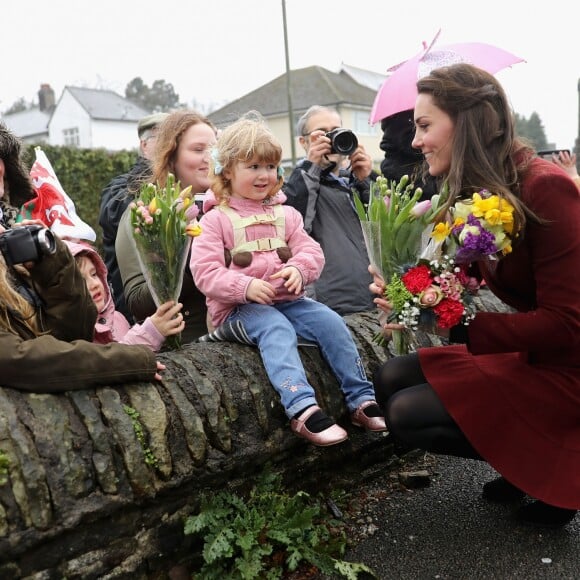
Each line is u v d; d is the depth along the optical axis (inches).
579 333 83.1
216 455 84.3
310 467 98.2
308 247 107.3
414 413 92.6
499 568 84.7
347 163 174.1
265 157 101.0
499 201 80.7
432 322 88.9
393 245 94.7
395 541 92.2
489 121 84.2
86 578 72.5
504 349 86.3
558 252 82.2
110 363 78.4
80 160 456.1
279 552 85.3
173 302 96.2
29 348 74.6
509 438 87.4
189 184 131.0
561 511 93.9
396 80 151.8
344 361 101.8
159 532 79.2
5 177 102.0
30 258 79.0
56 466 70.5
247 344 98.4
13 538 66.3
